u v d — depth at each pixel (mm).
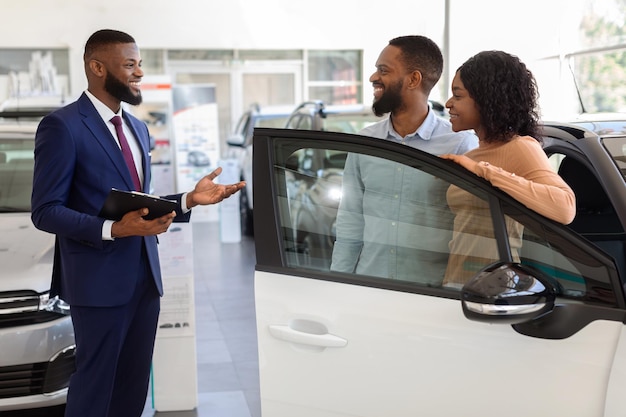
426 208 1943
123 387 2936
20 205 4137
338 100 13969
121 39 2705
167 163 9664
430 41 2535
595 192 2586
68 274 2684
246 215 9531
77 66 12328
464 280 1887
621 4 6277
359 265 1994
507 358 1799
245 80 13664
